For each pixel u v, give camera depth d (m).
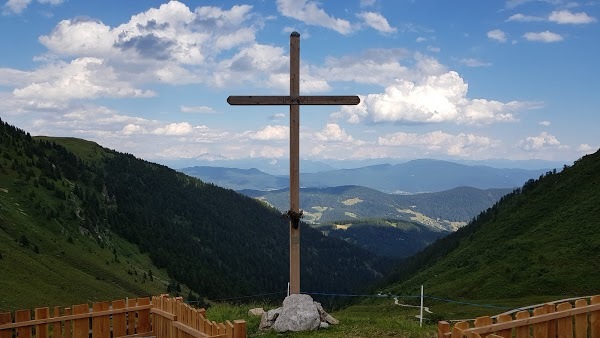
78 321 10.73
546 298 68.94
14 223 148.00
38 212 166.88
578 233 90.44
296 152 14.68
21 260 117.25
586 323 9.02
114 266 162.38
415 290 105.81
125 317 11.27
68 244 158.00
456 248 148.50
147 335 11.43
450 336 7.45
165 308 11.11
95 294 124.19
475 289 86.62
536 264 85.25
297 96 14.60
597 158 123.88
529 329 8.36
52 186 190.62
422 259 176.88
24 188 178.88
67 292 115.38
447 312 66.94
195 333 9.63
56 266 130.62
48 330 10.41
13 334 10.09
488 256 103.75
